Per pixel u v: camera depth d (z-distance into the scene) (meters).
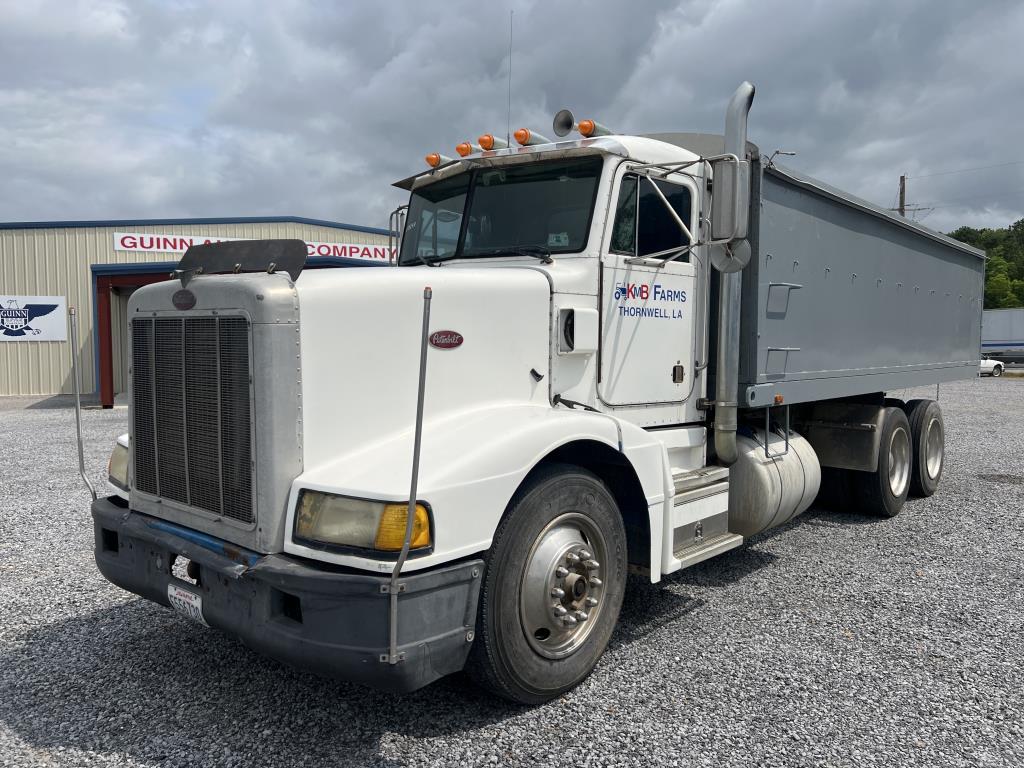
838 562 5.77
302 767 2.96
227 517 3.15
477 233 4.59
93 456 10.72
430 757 3.02
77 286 24.03
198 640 4.18
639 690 3.61
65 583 5.15
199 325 3.23
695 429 4.86
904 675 3.78
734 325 4.75
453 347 3.48
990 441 12.75
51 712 3.39
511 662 3.23
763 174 5.01
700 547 4.51
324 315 3.08
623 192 4.26
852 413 7.16
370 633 2.75
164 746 3.11
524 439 3.27
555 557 3.40
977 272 9.71
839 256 6.18
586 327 4.02
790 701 3.50
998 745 3.14
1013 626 4.44
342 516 2.82
